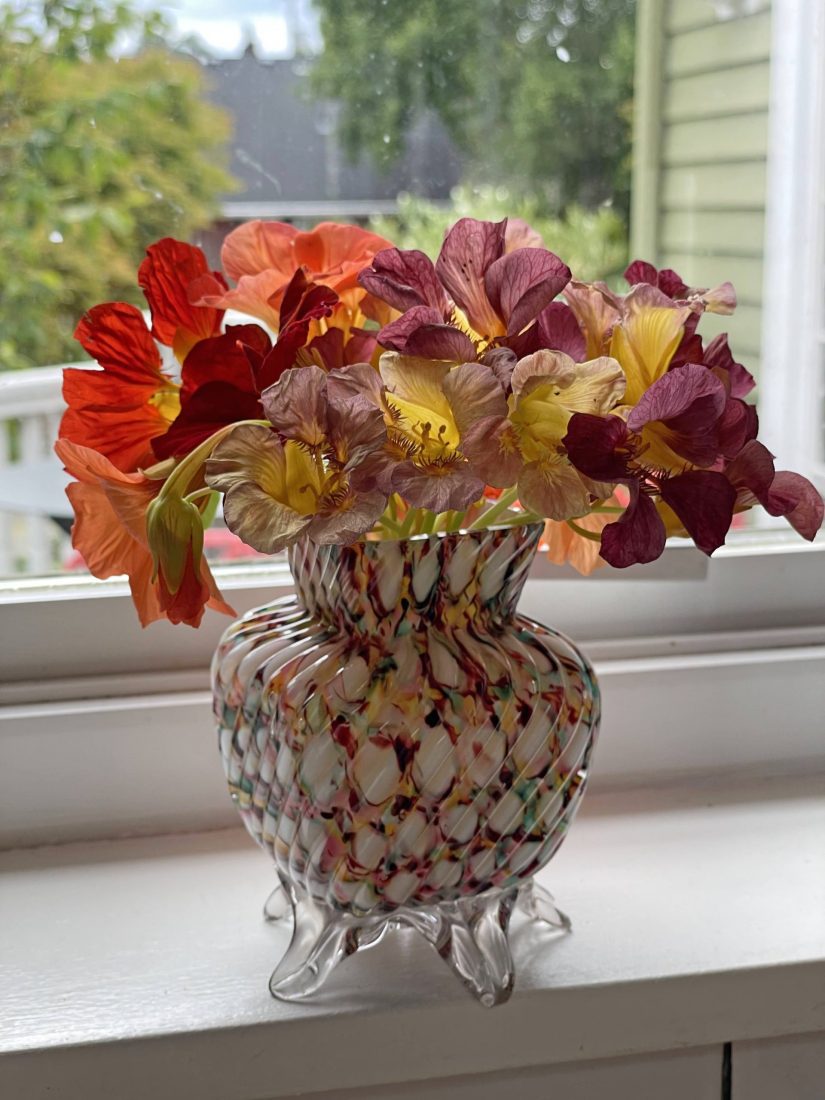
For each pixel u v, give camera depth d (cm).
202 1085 61
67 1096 60
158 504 50
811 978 66
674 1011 65
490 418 47
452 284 52
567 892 74
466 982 63
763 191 92
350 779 58
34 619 81
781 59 91
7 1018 62
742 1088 68
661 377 46
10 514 86
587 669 64
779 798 87
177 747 82
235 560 87
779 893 74
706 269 93
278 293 56
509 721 58
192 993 64
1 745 79
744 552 91
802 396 95
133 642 83
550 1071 67
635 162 90
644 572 83
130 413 59
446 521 60
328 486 49
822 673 89
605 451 47
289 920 72
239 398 53
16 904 74
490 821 60
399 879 60
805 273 94
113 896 75
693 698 87
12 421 85
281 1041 62
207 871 78
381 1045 63
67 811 81
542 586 88
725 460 51
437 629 60
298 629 63
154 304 58
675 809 85
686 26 89
